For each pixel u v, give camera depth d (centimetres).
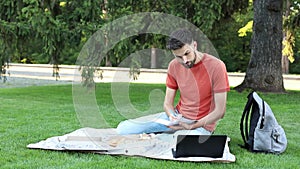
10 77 1330
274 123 342
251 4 1180
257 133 341
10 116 513
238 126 460
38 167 290
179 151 314
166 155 317
